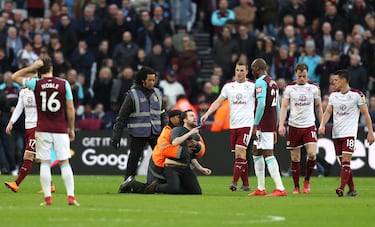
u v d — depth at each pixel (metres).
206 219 45.25
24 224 42.88
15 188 65.38
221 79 100.81
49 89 51.53
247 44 106.00
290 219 45.72
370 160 91.44
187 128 63.72
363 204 54.38
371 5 116.19
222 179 85.44
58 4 115.44
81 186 73.62
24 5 119.00
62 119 51.75
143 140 66.50
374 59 105.56
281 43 107.81
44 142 51.53
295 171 66.44
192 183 63.66
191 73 106.06
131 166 66.06
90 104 101.06
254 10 112.88
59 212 48.16
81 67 107.00
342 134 63.34
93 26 108.50
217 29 113.31
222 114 92.38
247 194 64.38
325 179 86.00
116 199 57.56
